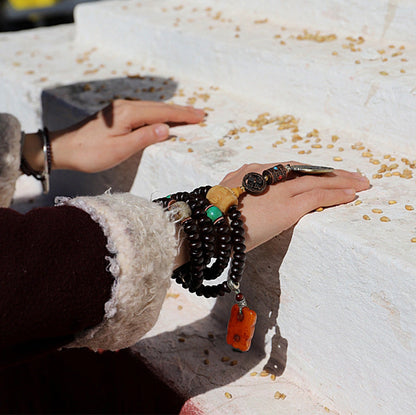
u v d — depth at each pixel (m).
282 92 1.45
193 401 1.04
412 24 1.38
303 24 1.66
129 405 1.21
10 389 1.49
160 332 1.21
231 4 1.89
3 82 1.85
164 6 2.02
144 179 1.35
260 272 1.09
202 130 1.36
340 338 0.97
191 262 0.92
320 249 0.95
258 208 0.97
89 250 0.74
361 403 0.96
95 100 1.57
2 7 4.02
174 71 1.77
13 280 0.69
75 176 1.61
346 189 1.01
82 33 2.15
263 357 1.14
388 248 0.86
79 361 1.30
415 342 0.84
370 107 1.25
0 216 0.72
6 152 1.22
